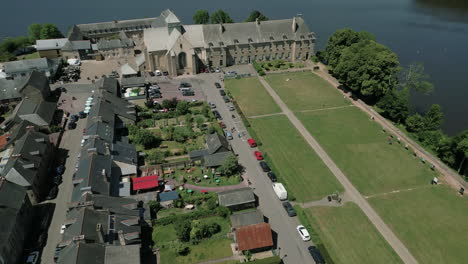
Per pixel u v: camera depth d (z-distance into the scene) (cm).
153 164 10312
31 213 8388
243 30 17825
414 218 8744
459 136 10525
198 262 7438
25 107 11606
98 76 16300
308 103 14462
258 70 17212
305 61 18850
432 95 15175
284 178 10044
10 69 15075
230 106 13725
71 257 6147
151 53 16500
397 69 14012
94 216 7138
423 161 10812
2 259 6538
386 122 13000
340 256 7681
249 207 8838
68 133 11781
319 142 11806
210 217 8531
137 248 6825
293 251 7756
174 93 14850
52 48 18338
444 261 7638
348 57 14862
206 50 17188
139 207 8350
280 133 12288
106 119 10975
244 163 10594
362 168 10556
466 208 9075
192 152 10494
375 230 8369
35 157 9212
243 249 7400
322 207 9031
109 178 8700
